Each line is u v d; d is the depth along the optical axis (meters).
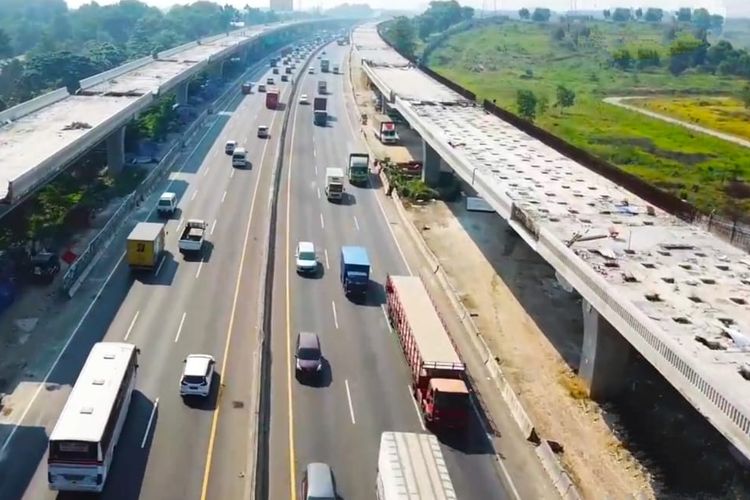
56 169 63.41
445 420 43.78
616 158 109.31
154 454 39.72
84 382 39.44
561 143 77.75
